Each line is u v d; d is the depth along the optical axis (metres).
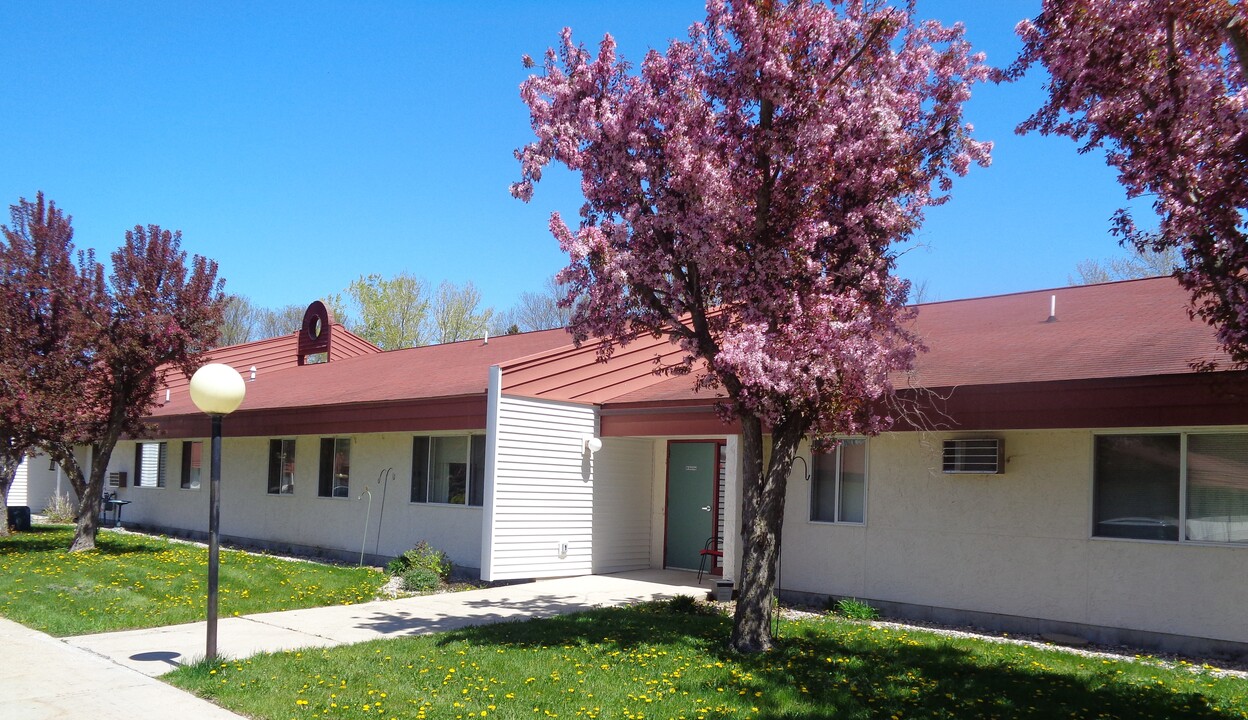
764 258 8.22
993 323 12.88
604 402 14.40
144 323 15.60
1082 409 8.87
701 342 8.65
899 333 8.23
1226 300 6.12
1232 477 8.80
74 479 16.53
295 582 12.94
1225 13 6.18
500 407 13.00
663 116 8.52
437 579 13.11
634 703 6.68
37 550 16.47
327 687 7.12
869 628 9.95
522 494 13.29
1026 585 10.04
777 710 6.53
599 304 8.44
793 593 12.09
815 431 8.61
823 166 8.30
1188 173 6.42
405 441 15.85
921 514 10.96
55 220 16.12
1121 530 9.50
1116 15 6.54
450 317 45.28
